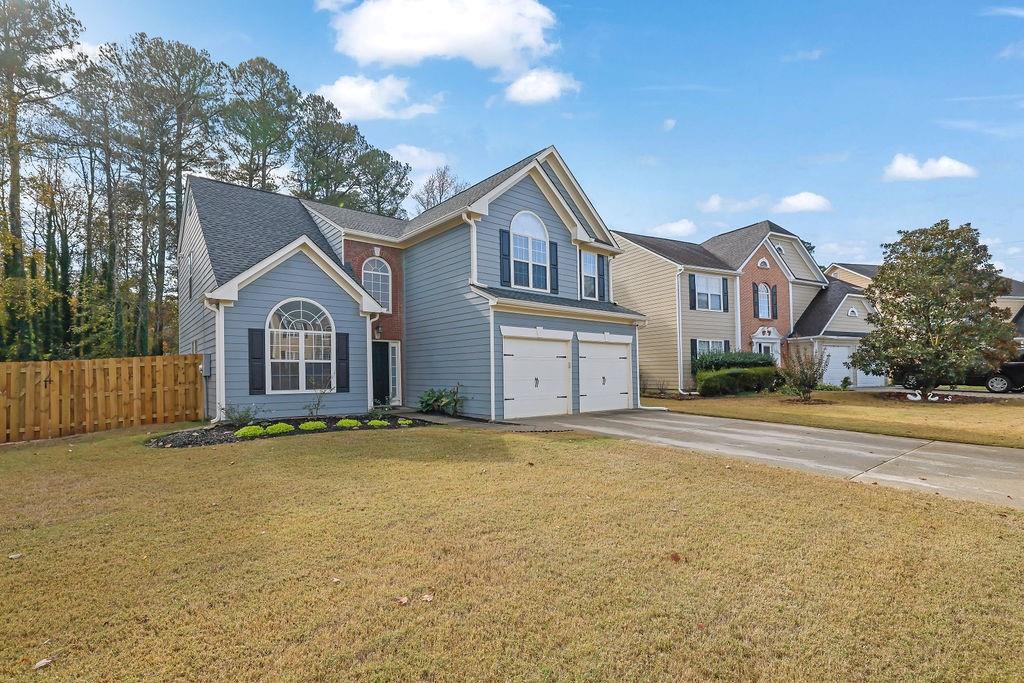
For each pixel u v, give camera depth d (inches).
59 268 833.5
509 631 119.7
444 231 591.5
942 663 109.5
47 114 828.0
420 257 631.2
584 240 662.5
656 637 117.3
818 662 109.3
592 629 120.6
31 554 165.5
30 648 114.7
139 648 114.3
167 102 975.6
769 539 176.4
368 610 128.6
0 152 652.1
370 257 633.6
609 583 143.6
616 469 277.0
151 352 1037.2
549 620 124.4
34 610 130.7
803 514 202.8
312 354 500.7
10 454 339.0
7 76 692.7
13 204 673.6
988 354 735.7
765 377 875.4
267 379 472.1
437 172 1566.2
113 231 944.9
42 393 428.5
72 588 142.0
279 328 482.3
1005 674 105.8
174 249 1095.6
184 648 114.0
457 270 569.6
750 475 265.3
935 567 155.3
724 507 211.2
